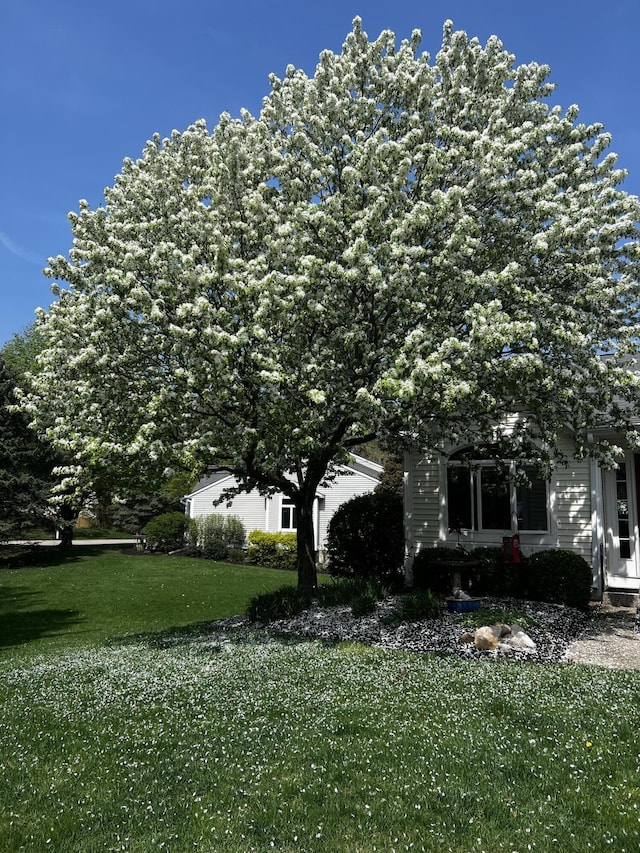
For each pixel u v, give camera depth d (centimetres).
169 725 572
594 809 388
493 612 994
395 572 1531
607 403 1023
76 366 948
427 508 1493
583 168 1027
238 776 452
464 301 926
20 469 2622
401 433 1159
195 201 945
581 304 901
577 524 1318
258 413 937
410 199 953
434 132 998
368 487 2841
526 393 948
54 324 1027
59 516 2917
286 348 909
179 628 1238
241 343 843
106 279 954
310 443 891
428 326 920
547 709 579
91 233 1072
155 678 761
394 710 590
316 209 920
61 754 514
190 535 3028
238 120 1066
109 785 446
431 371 762
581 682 675
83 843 367
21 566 2572
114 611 1594
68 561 2706
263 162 991
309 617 1111
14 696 721
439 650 867
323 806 401
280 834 369
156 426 912
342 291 922
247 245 988
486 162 884
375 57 1088
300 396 928
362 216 887
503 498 1407
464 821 378
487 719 558
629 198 945
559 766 451
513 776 438
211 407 952
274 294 849
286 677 731
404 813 389
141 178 1045
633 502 1316
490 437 1117
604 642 930
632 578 1280
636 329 966
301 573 1231
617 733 516
